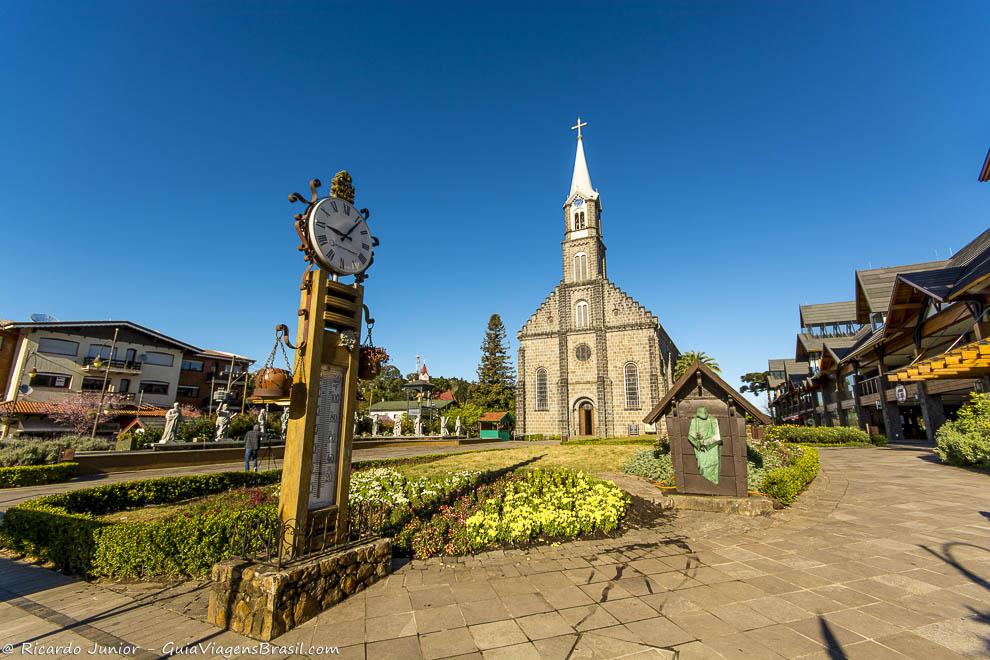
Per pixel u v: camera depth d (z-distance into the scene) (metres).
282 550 5.16
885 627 4.44
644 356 40.53
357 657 4.02
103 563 6.43
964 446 14.66
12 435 32.41
